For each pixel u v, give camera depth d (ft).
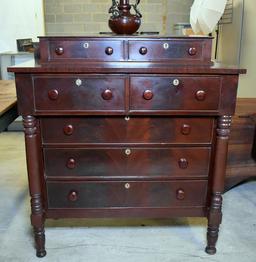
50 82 4.10
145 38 4.24
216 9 7.40
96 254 4.94
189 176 4.69
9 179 7.49
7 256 4.88
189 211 4.86
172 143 4.52
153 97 4.19
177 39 4.25
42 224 4.73
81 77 4.09
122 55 4.29
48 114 4.23
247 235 5.41
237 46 9.48
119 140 4.49
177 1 12.74
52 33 12.94
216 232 4.86
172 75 4.11
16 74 4.05
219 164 4.54
